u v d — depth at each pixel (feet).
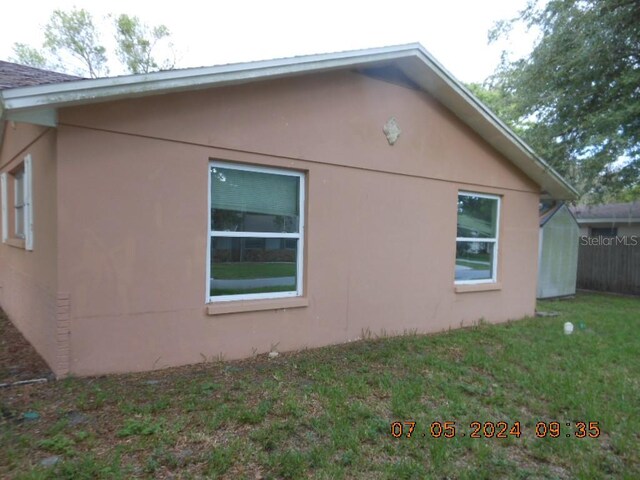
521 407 12.83
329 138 18.33
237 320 16.29
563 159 38.75
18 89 11.19
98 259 13.46
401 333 21.31
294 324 17.70
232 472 8.61
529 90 39.34
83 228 13.17
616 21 31.89
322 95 18.03
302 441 9.98
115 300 13.79
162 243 14.57
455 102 21.85
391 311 20.90
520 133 48.11
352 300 19.45
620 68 35.01
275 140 16.79
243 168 16.44
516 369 16.12
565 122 38.24
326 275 18.53
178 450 9.33
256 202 16.94
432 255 22.49
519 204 27.20
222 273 16.28
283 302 17.26
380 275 20.39
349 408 11.76
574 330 23.63
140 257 14.17
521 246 27.50
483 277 26.14
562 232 40.50
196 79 13.94
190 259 15.15
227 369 14.83
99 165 13.34
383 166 20.24
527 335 22.00
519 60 41.73
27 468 8.39
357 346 18.60
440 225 22.80
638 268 43.86
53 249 13.24
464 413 12.05
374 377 14.43
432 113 22.12
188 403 11.66
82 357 13.35
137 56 93.15
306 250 18.01
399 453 9.73
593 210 58.44
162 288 14.64
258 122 16.35
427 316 22.40
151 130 14.17
